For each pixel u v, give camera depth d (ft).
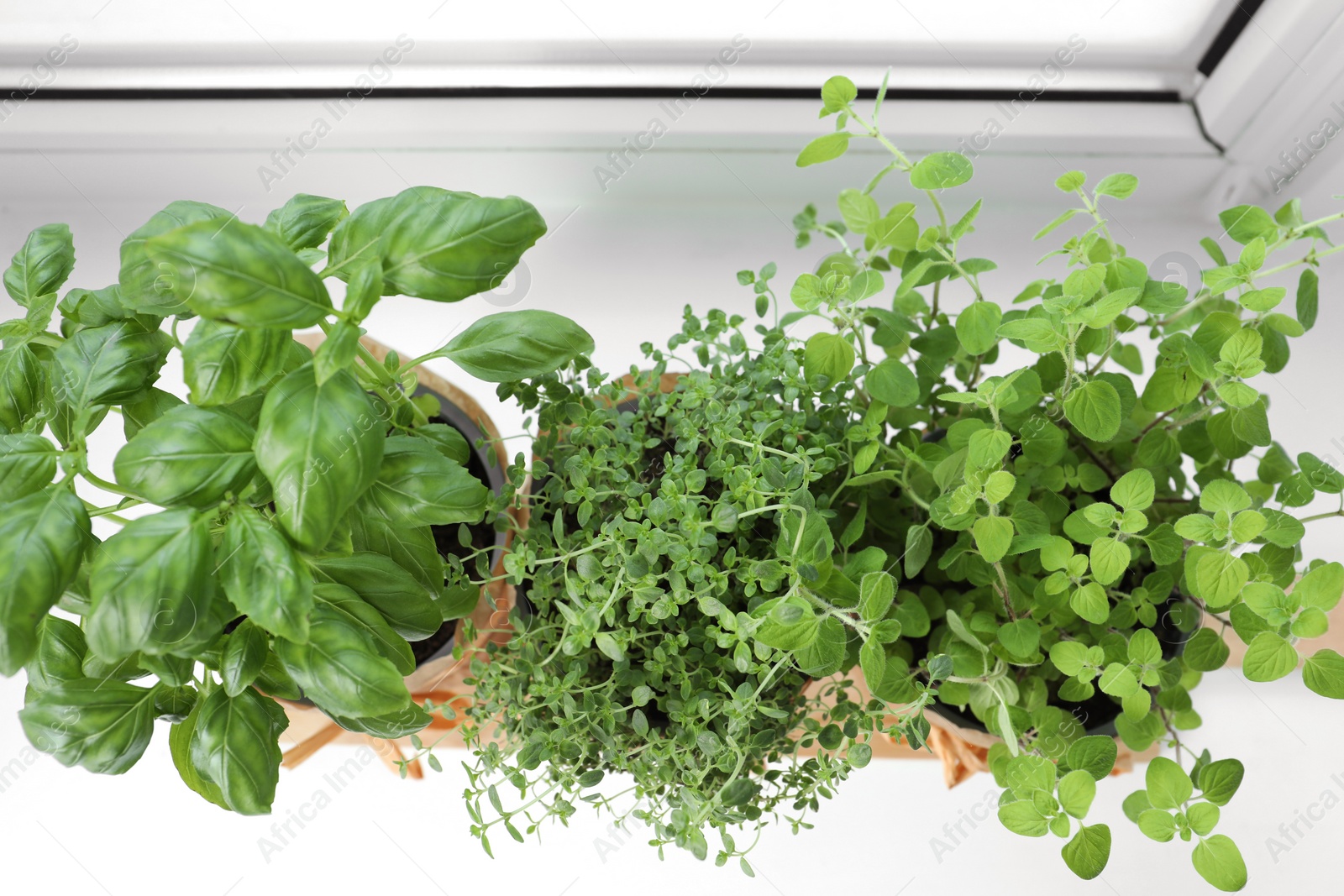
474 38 4.69
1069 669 2.72
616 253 5.45
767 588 2.63
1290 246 5.20
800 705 3.07
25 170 5.32
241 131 4.99
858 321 3.09
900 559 3.11
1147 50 4.73
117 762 2.43
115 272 5.49
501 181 5.38
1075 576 2.70
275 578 2.07
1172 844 4.60
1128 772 3.96
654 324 5.28
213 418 2.21
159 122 4.96
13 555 2.07
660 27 4.66
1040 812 2.45
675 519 2.83
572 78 4.86
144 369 2.51
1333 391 4.99
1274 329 2.93
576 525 3.24
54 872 4.77
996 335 2.70
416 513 2.47
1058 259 5.32
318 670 2.21
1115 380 2.88
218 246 1.86
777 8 4.57
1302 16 4.22
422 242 2.26
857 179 5.30
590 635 2.61
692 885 4.68
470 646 3.07
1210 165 5.08
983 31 4.68
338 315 2.08
